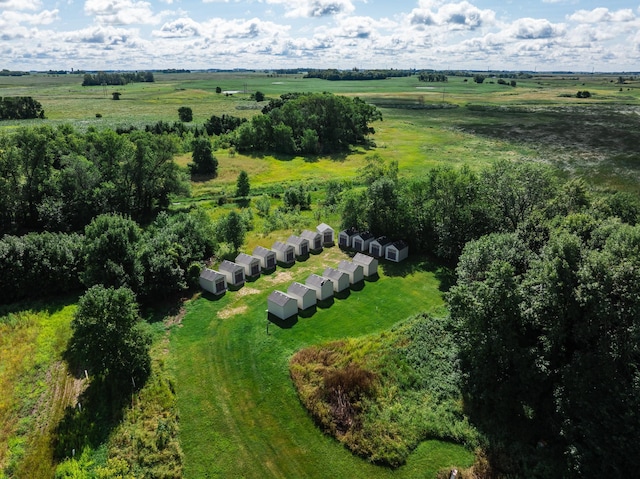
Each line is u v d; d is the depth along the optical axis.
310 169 109.25
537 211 49.81
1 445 30.34
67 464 28.91
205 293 50.62
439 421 32.75
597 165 103.50
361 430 31.84
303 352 39.53
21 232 64.62
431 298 49.97
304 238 62.38
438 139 141.25
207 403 34.38
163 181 76.94
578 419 29.92
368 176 83.94
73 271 49.47
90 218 67.44
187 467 29.47
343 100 138.75
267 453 30.47
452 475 28.81
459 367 36.75
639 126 144.38
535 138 135.38
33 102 171.38
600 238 36.47
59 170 73.50
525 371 32.06
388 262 59.25
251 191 89.88
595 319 30.95
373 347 40.34
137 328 36.72
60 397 34.59
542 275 32.84
